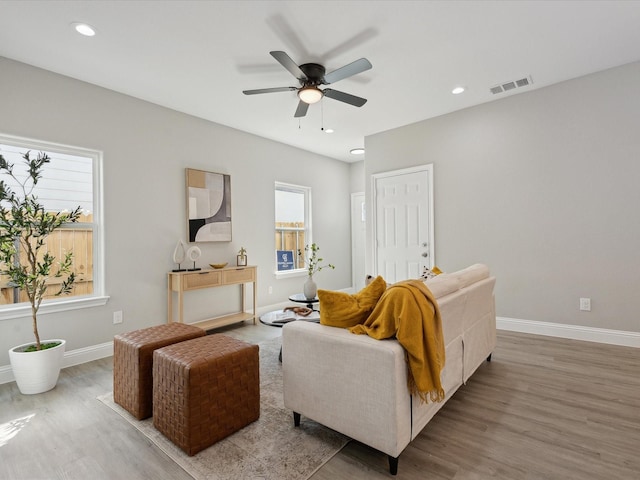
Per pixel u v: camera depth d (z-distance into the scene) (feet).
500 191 12.41
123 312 10.96
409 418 5.12
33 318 8.16
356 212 21.50
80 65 9.25
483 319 8.54
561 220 11.24
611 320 10.46
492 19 7.61
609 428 6.07
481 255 12.91
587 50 9.11
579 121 10.81
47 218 8.29
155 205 11.86
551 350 10.11
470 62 9.57
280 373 9.02
